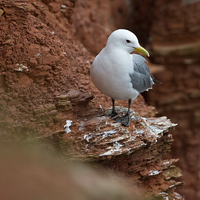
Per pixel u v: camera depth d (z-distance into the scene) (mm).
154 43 22328
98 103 11836
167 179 10836
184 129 21906
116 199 8945
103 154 9055
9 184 6551
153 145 10414
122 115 10109
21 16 10320
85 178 8602
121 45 8898
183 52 21703
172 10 22109
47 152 8859
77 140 9195
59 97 9492
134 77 9211
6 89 9078
